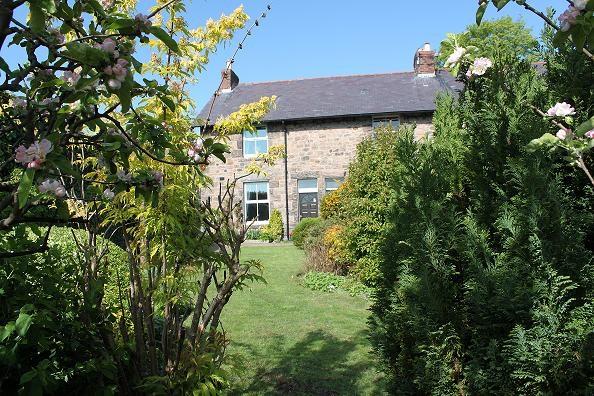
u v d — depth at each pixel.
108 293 3.91
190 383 2.71
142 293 2.84
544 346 2.44
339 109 20.23
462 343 2.89
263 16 3.40
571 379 2.44
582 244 2.55
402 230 3.44
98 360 2.44
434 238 2.95
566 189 2.74
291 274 11.14
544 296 2.51
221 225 3.22
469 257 2.80
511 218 2.66
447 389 2.91
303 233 16.27
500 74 3.01
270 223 20.00
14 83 1.72
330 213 14.50
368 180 9.68
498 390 2.66
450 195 3.09
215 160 20.70
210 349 2.99
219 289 3.01
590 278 2.51
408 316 3.15
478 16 1.84
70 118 1.85
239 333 6.43
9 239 2.41
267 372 4.97
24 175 1.44
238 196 20.48
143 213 2.77
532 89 2.88
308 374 4.91
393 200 3.92
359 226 9.43
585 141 2.16
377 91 21.14
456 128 3.61
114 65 1.51
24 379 1.92
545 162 2.63
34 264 2.53
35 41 1.75
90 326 2.51
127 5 3.31
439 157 3.31
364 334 6.39
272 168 20.47
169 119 3.07
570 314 2.47
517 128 2.80
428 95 20.23
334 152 20.19
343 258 10.47
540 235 2.55
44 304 2.32
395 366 3.47
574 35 1.64
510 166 2.68
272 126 20.58
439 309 2.90
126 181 2.04
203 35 3.66
